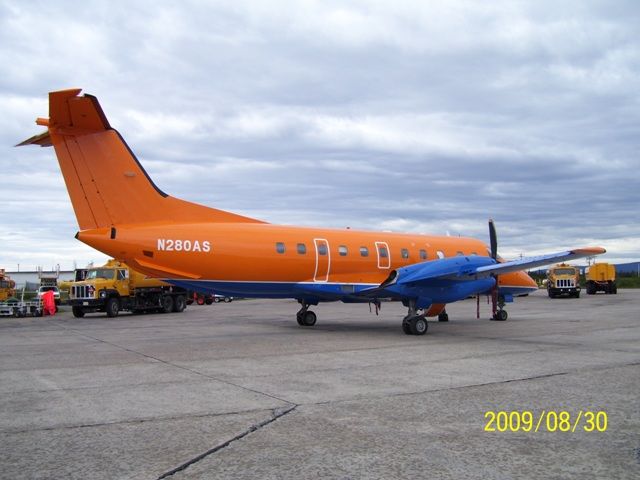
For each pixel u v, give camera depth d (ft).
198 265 48.62
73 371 29.96
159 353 37.42
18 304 88.07
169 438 17.30
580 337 45.96
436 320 66.28
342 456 15.57
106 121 45.50
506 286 66.54
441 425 18.69
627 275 317.83
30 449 16.28
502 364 31.58
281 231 53.88
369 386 25.32
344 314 82.33
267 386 25.46
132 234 46.24
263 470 14.49
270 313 88.79
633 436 17.39
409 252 62.54
